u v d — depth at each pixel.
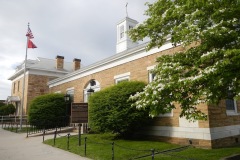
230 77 4.50
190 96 5.38
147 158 7.87
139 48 13.41
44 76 30.86
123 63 15.00
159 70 5.70
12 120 28.42
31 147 11.16
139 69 13.59
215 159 7.46
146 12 7.19
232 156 7.72
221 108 10.67
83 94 19.50
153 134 12.28
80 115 10.91
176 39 5.71
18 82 34.22
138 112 11.23
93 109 12.38
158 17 6.56
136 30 7.35
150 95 5.34
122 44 19.95
